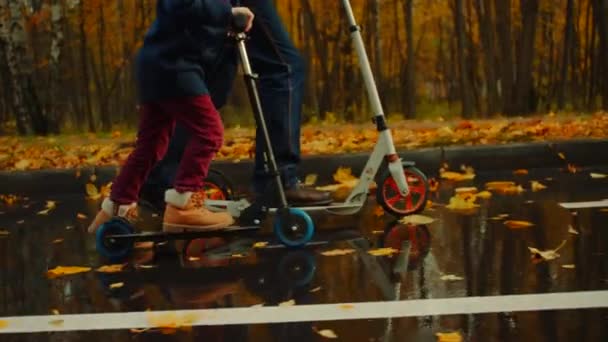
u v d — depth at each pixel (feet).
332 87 40.45
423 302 12.99
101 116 40.91
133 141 32.32
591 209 19.31
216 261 16.14
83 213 21.88
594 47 39.19
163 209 18.60
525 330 11.53
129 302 13.74
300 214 16.74
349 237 17.61
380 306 12.87
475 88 40.11
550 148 26.05
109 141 33.19
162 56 15.62
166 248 17.33
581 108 39.50
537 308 12.46
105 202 16.74
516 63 39.75
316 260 15.87
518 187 22.39
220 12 15.76
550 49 39.60
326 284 14.25
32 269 16.24
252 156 27.04
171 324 12.34
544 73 39.70
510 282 13.89
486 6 39.75
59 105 40.88
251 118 39.14
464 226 18.16
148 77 15.81
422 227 18.22
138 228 19.51
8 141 36.01
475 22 39.93
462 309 12.55
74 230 19.69
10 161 28.55
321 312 12.69
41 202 24.00
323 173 25.77
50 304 13.82
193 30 15.58
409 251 16.24
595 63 39.22
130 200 16.75
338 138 30.25
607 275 14.05
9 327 12.62
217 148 16.31
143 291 14.35
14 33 40.55
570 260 15.08
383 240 17.22
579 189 21.94
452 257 15.67
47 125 40.73
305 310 12.84
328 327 11.98
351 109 40.42
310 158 25.75
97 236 16.65
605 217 18.40
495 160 25.95
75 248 17.83
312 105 40.47
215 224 16.53
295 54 18.69
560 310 12.32
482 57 39.99
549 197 21.01
